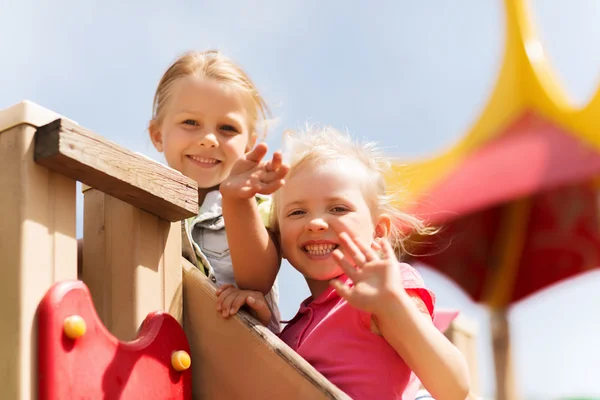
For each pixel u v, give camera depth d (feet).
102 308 6.27
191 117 9.13
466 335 12.32
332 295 6.88
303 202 6.98
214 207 8.71
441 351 5.83
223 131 9.23
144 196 6.01
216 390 6.21
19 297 5.06
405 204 10.41
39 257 5.23
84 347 5.26
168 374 5.91
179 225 6.64
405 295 5.77
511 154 30.58
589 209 32.48
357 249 5.88
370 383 6.28
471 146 32.91
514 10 34.68
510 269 33.91
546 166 28.84
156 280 6.31
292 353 5.80
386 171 7.74
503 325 33.53
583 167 28.04
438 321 9.02
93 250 6.50
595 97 29.91
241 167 6.33
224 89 9.25
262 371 5.92
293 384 5.69
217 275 8.21
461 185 29.81
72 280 5.36
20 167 5.28
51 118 5.50
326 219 6.89
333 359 6.43
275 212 7.51
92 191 6.66
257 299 6.45
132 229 6.24
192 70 9.30
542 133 31.32
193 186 6.41
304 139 7.34
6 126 5.42
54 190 5.45
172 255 6.51
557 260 33.32
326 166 7.07
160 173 6.09
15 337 5.01
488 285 34.24
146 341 5.83
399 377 6.36
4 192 5.32
